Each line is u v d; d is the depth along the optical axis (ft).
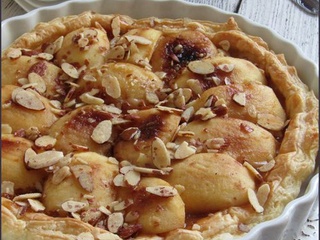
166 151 1.37
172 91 1.53
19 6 1.95
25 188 1.35
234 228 1.30
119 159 1.40
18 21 1.72
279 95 1.60
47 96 1.52
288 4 2.04
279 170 1.39
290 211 1.31
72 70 1.56
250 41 1.66
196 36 1.65
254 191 1.36
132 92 1.51
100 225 1.28
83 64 1.59
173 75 1.58
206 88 1.53
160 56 1.62
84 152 1.38
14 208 1.28
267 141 1.43
